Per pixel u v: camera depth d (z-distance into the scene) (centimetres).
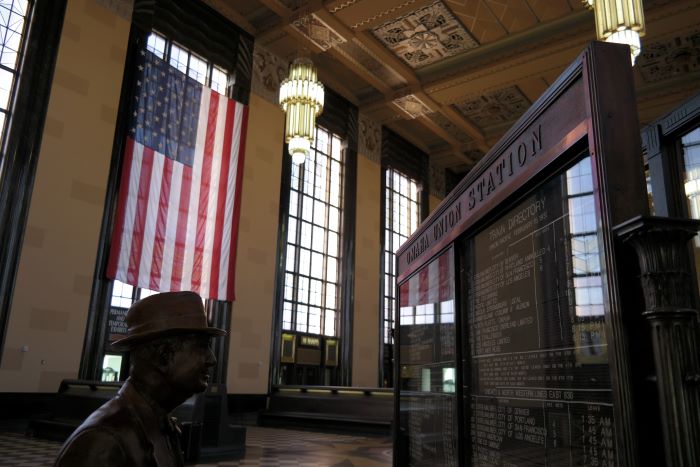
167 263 1214
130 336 115
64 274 1045
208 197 1324
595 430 141
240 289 1384
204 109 1355
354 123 1850
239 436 758
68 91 1098
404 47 1523
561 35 1409
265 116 1534
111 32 1190
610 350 127
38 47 1062
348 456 790
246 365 1367
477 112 1856
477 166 227
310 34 1442
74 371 1034
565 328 158
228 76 1470
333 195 1773
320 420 1200
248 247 1423
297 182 1647
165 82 1273
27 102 1031
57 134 1070
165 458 112
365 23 1373
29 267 997
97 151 1127
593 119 138
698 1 1248
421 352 311
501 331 204
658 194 276
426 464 291
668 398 109
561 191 163
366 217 1844
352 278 1745
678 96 1670
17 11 1059
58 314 1026
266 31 1495
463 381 240
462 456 233
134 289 1185
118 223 1134
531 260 182
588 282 146
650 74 1634
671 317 112
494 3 1341
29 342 980
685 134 266
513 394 191
